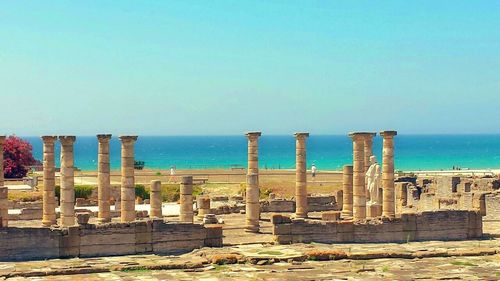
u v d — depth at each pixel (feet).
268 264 146.41
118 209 241.14
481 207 223.51
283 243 168.55
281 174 401.49
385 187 195.72
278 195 305.53
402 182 258.78
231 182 342.44
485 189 250.78
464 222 182.50
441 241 177.88
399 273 137.80
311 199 247.50
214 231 164.66
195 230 163.22
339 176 405.59
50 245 152.25
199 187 316.60
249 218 185.78
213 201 263.70
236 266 144.77
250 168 202.28
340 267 143.74
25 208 230.27
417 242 176.14
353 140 198.59
